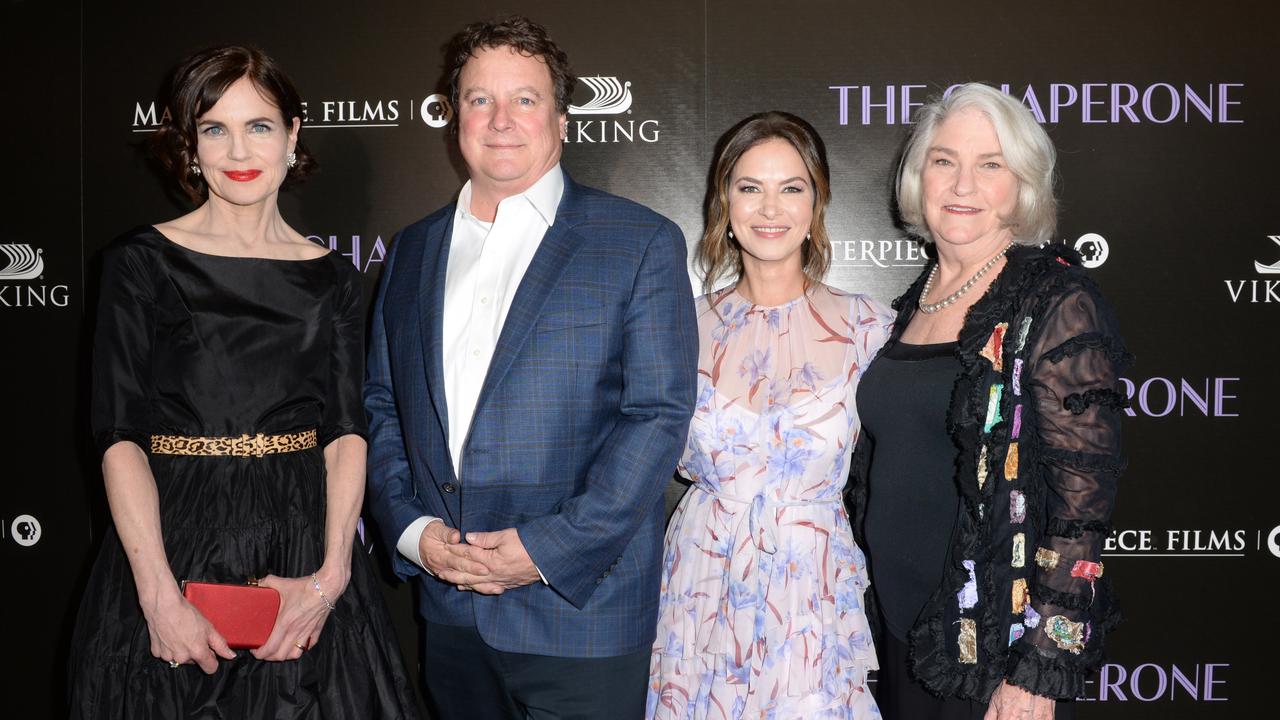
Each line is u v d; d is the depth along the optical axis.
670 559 2.00
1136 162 2.51
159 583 1.60
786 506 1.91
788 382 1.94
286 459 1.78
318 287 1.83
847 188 2.55
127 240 1.72
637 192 2.56
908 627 1.81
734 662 1.88
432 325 1.83
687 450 1.98
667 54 2.53
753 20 2.52
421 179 2.58
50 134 2.58
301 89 2.56
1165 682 2.58
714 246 2.10
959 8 2.50
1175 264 2.52
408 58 2.55
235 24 2.55
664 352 1.75
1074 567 1.52
